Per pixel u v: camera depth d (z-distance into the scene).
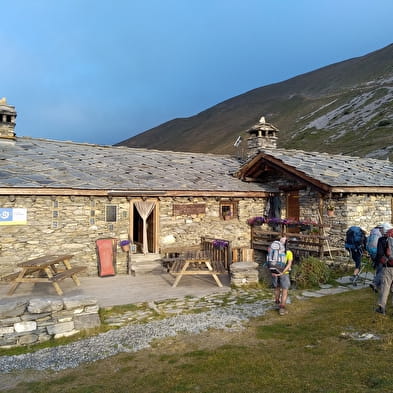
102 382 4.97
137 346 6.27
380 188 14.32
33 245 11.70
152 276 12.34
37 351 6.30
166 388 4.62
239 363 5.26
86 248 12.50
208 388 4.54
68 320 7.02
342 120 74.12
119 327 7.28
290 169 14.63
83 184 12.12
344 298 8.52
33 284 11.01
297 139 72.25
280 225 15.66
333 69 156.00
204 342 6.30
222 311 8.09
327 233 14.30
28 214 11.65
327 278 10.34
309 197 15.07
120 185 12.73
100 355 5.98
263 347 5.88
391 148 45.97
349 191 13.42
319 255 12.33
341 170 15.39
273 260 7.91
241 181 16.62
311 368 4.88
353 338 5.89
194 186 14.26
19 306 6.69
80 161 14.70
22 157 13.74
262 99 149.75
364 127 63.81
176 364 5.43
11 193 10.95
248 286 10.51
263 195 15.97
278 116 115.50
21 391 4.85
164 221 14.03
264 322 7.21
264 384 4.52
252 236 15.80
